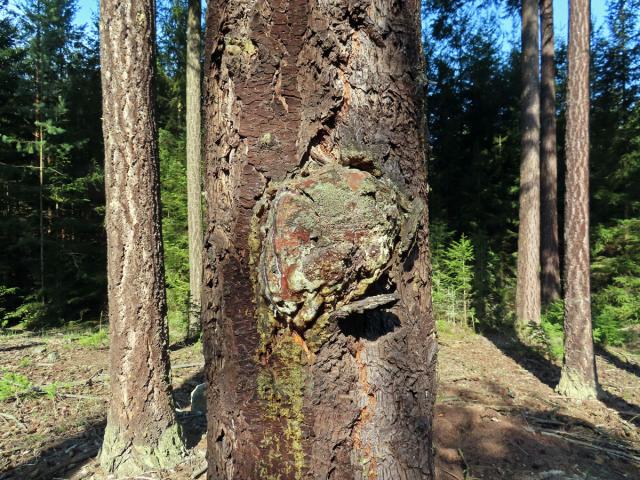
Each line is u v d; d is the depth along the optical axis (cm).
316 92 112
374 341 113
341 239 104
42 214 1166
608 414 474
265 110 112
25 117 1145
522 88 942
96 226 1272
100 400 468
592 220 1305
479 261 1013
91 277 1195
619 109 1359
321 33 111
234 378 114
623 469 344
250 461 111
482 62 1517
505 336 882
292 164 111
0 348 733
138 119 342
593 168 1313
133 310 333
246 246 113
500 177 1481
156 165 355
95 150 1359
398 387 115
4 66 1143
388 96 118
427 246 129
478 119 1533
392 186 115
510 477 313
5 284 1157
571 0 549
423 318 124
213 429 123
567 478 314
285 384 108
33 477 314
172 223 1220
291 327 108
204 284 129
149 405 334
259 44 110
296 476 107
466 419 402
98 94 1371
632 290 1071
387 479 111
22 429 393
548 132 1122
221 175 121
